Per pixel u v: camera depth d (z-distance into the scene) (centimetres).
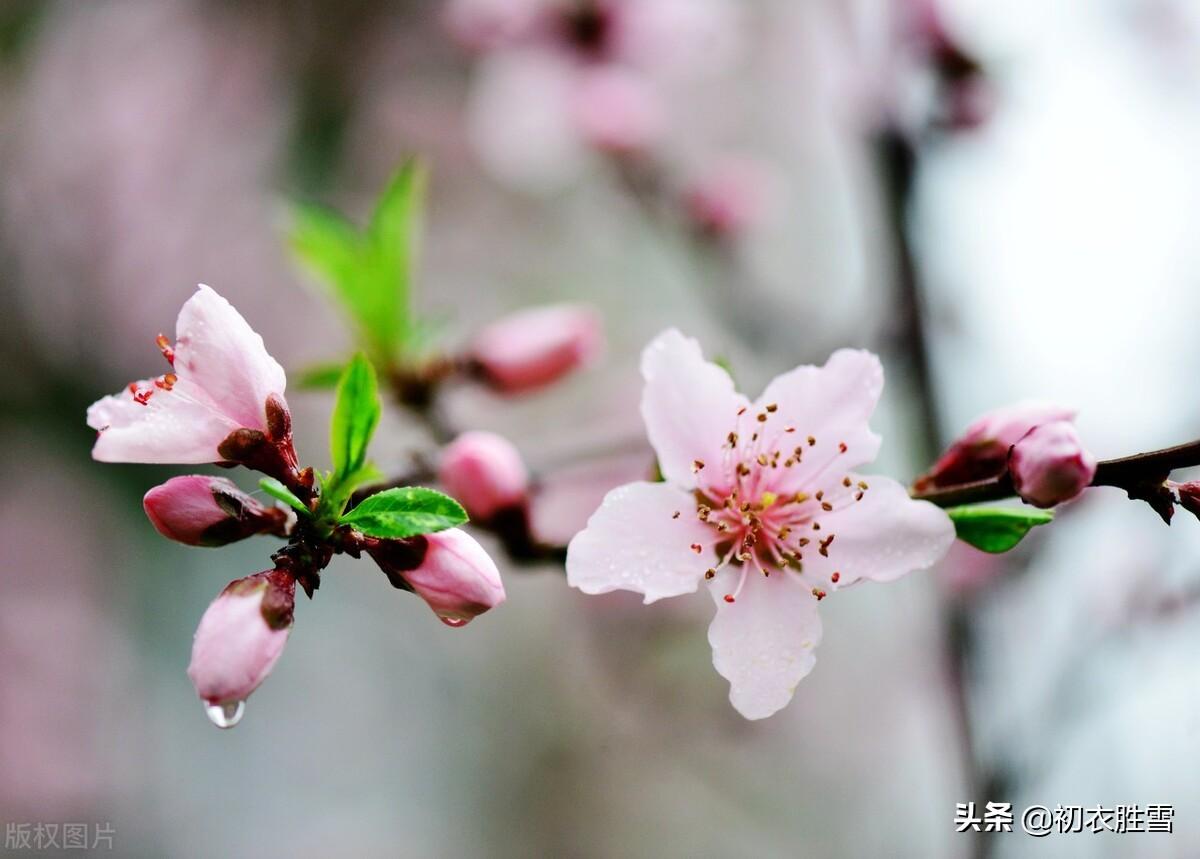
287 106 90
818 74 90
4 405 81
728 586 38
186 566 87
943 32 50
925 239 50
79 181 85
